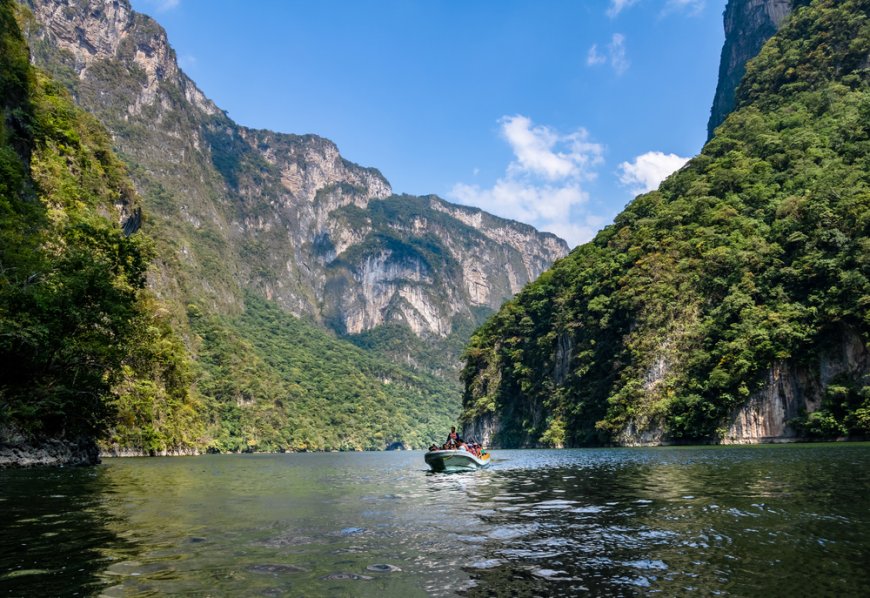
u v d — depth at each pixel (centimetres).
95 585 756
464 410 14512
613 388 8875
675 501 1583
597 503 1620
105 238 4144
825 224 7075
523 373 12006
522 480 2514
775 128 10869
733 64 19475
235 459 7200
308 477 3047
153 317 8569
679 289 8481
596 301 9906
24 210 4262
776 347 6838
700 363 7556
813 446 5309
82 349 3541
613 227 12306
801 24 12838
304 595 728
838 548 948
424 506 1623
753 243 7825
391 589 757
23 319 3184
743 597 707
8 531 1150
